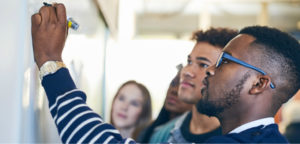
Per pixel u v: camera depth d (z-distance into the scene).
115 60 2.32
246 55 0.87
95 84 1.71
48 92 0.79
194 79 1.46
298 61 0.87
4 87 0.72
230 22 3.14
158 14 3.10
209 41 1.42
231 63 0.89
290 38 0.89
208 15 3.08
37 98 0.84
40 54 0.80
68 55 1.09
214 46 1.41
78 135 0.74
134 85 1.81
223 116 0.91
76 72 1.23
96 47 1.71
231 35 1.37
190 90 1.47
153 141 1.59
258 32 0.89
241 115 0.88
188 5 3.04
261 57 0.86
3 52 0.72
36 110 0.83
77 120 0.75
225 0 3.03
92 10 1.57
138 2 2.99
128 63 2.33
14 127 0.71
